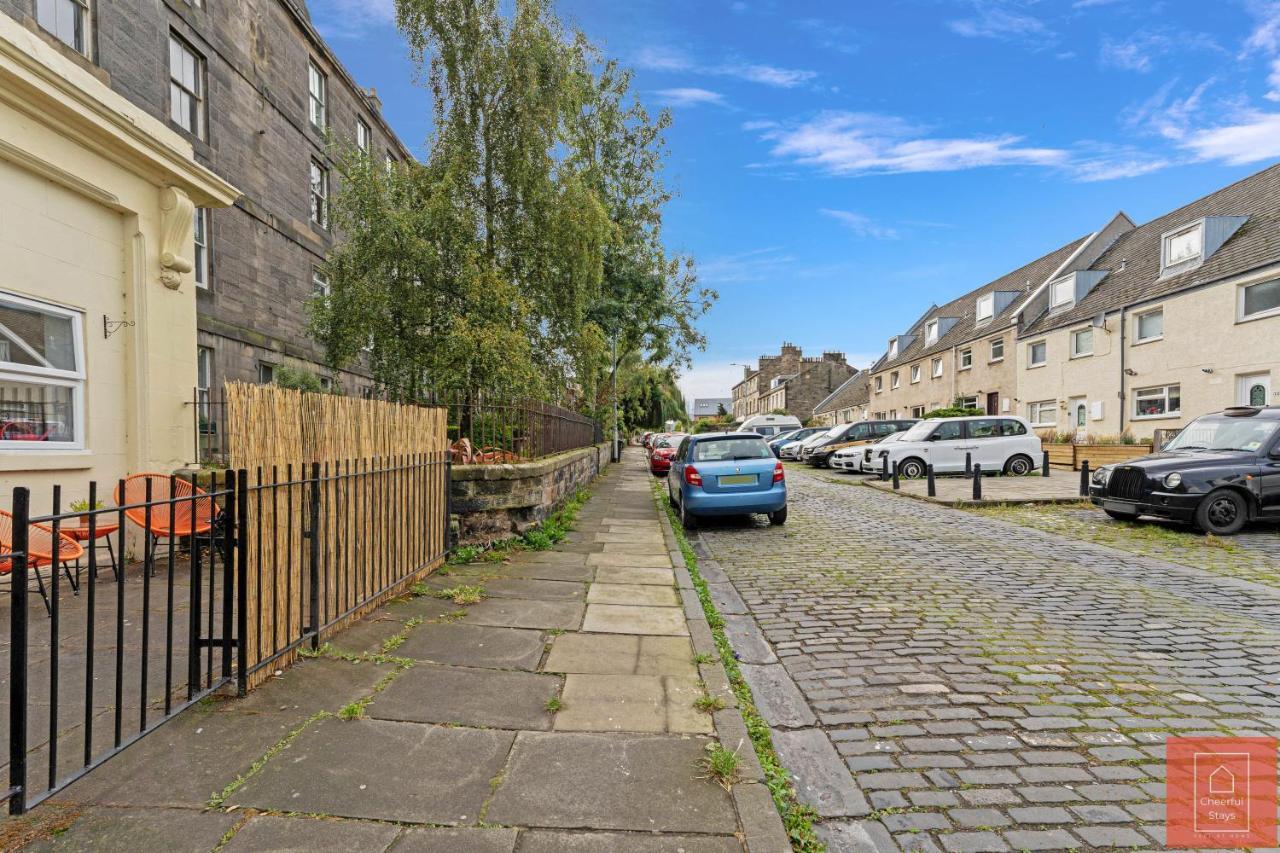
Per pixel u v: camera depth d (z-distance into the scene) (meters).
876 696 3.72
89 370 5.92
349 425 4.51
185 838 2.22
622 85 17.89
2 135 4.97
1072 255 25.52
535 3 9.53
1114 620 5.13
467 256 9.06
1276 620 5.14
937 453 17.41
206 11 11.13
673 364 20.72
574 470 12.34
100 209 6.05
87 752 2.51
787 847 2.28
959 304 35.88
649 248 19.06
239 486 3.25
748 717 3.36
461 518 6.86
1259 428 9.27
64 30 8.36
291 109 13.92
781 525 10.16
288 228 13.75
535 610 5.02
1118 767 2.92
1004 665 4.17
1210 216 19.09
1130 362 19.94
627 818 2.43
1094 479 10.29
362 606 4.61
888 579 6.54
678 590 5.71
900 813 2.59
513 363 8.65
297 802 2.45
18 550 2.26
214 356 11.34
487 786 2.61
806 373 59.09
